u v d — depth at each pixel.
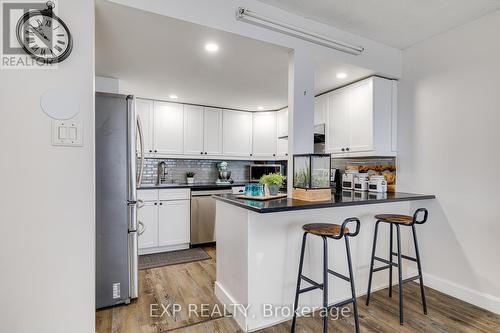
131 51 2.32
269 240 1.92
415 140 2.71
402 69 2.85
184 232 3.73
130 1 1.65
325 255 1.67
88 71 1.50
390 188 2.95
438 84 2.52
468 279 2.28
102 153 2.09
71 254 1.46
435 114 2.54
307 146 2.29
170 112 4.03
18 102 1.37
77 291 1.48
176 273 2.87
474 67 2.25
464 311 2.12
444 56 2.47
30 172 1.38
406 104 2.81
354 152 2.98
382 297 2.34
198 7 1.86
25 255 1.38
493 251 2.13
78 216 1.48
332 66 2.56
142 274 2.84
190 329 1.88
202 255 3.46
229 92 3.58
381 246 2.47
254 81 3.14
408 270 2.70
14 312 1.36
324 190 2.09
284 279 1.98
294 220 2.01
